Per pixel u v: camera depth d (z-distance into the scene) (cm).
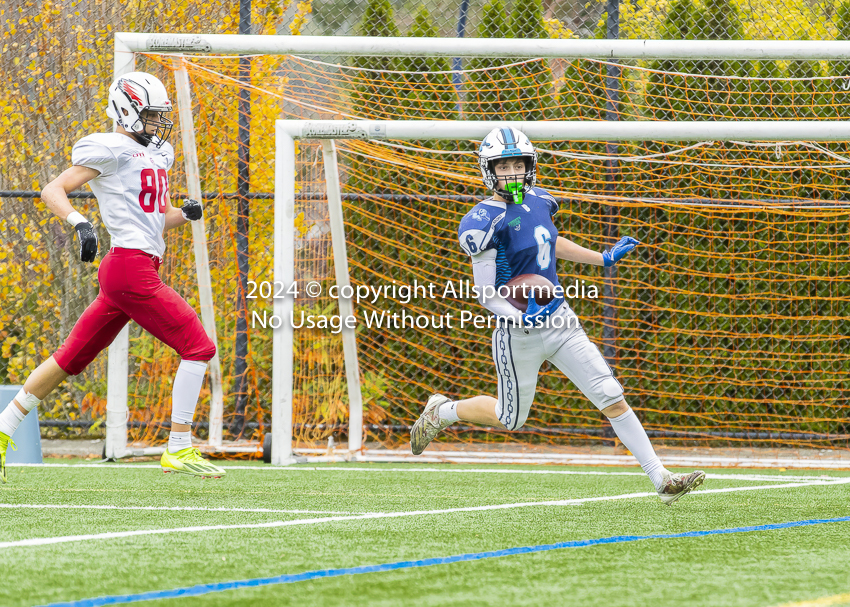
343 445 2677
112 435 2262
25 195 2689
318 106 2558
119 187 1659
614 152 2688
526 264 1464
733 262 2714
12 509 1468
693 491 1792
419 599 844
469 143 2702
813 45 2089
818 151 2577
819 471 2300
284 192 2183
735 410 2728
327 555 1067
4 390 2225
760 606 821
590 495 1734
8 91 2825
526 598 850
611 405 1482
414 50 2103
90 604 816
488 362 2734
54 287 2817
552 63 2725
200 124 2495
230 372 2567
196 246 2305
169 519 1366
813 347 2725
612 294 2708
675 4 2852
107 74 2786
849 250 2703
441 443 2733
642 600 844
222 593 863
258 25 2822
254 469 2153
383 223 2722
